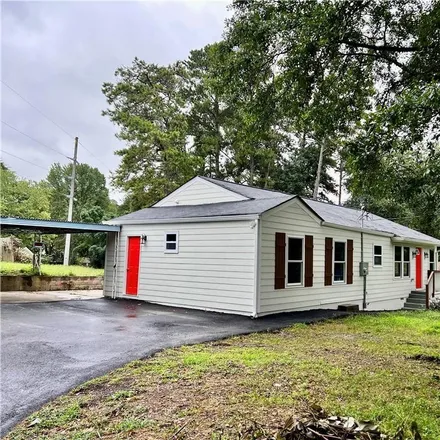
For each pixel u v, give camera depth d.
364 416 3.38
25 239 24.11
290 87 6.88
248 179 31.59
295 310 10.85
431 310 14.03
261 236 9.72
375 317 10.47
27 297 12.86
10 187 25.58
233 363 5.06
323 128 7.21
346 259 13.37
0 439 3.02
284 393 3.96
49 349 5.83
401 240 16.38
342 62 7.02
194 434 2.98
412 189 5.74
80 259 26.03
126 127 24.36
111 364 5.04
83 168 40.59
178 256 11.34
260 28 6.45
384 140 5.36
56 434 3.07
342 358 5.57
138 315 9.42
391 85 7.13
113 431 3.09
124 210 29.06
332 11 6.02
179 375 4.55
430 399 3.97
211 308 10.39
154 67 25.67
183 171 23.80
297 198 10.82
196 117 30.00
